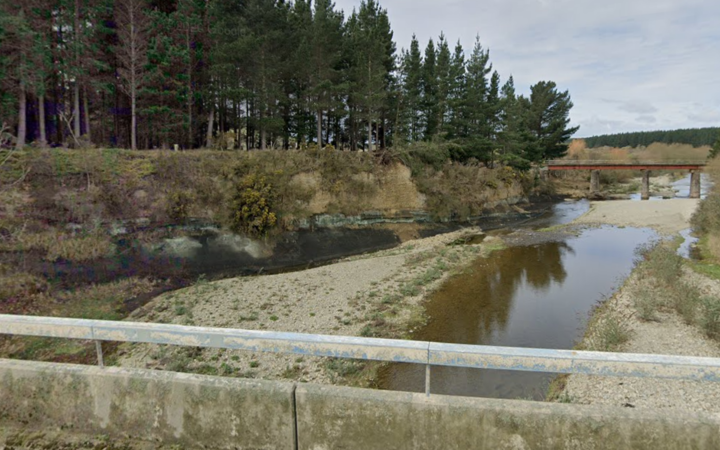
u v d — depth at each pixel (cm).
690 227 3098
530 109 6166
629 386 891
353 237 2717
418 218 3203
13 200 1806
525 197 4597
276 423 287
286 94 3709
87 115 2841
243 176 2456
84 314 1356
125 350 1055
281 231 2447
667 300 1441
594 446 254
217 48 2772
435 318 1412
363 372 1002
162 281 1750
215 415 294
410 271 2039
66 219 1881
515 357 271
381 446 274
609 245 2641
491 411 264
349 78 3759
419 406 271
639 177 8225
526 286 1788
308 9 3894
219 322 1329
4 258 1553
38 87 2419
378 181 3086
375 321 1358
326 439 282
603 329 1226
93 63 2603
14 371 325
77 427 314
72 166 2055
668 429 249
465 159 4197
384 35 4144
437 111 4109
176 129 3069
